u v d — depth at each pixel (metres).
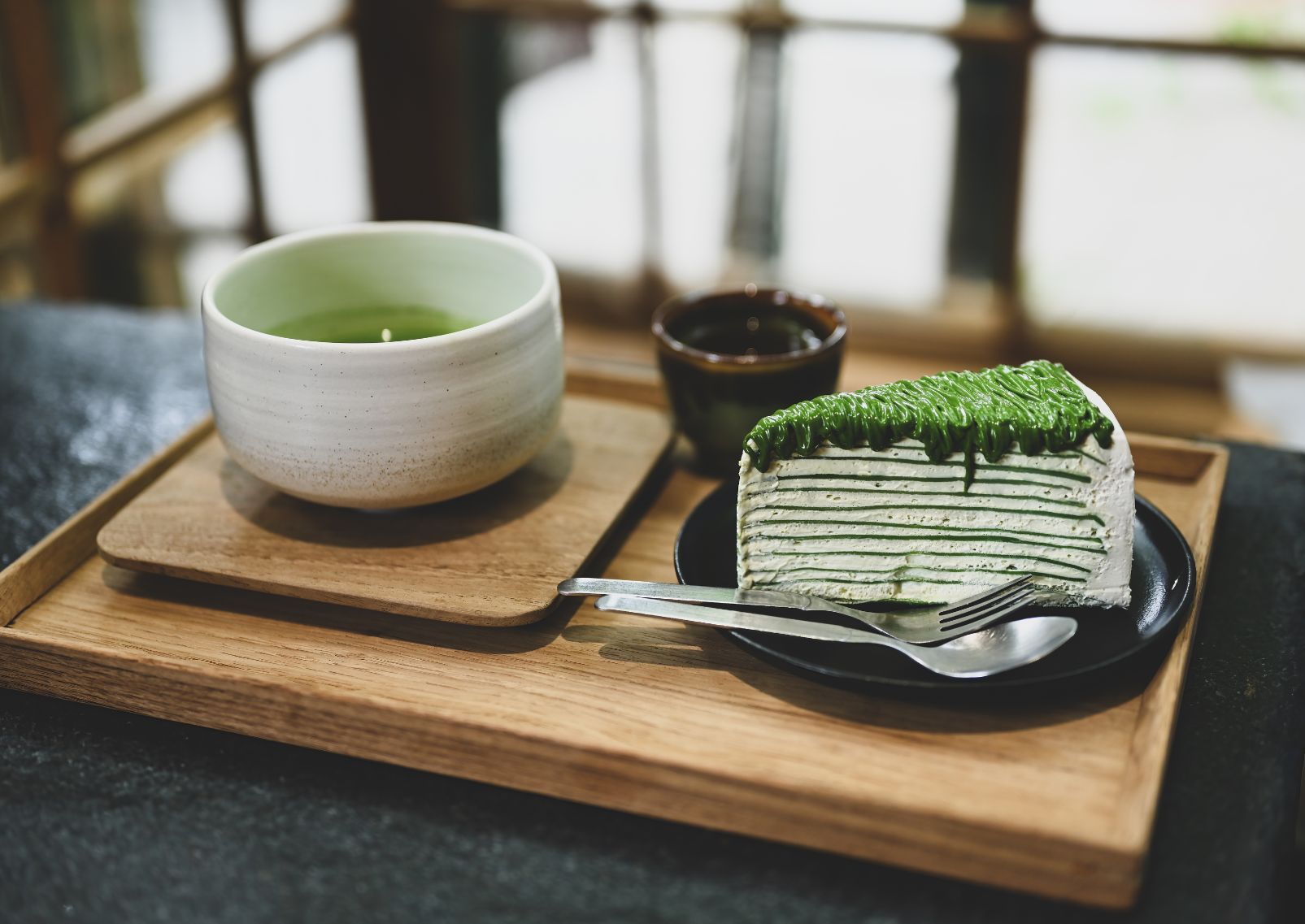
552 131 1.76
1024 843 0.56
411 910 0.56
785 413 0.64
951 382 0.66
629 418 0.76
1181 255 1.63
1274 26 1.46
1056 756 0.59
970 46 1.55
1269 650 0.65
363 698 0.60
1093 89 1.54
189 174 1.69
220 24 1.62
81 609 0.67
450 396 0.65
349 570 0.66
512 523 0.69
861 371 1.71
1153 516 0.67
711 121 1.70
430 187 1.83
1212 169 1.56
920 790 0.58
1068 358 1.73
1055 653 0.62
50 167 1.53
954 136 1.62
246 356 0.65
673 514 0.72
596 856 0.58
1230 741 0.61
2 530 0.72
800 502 0.65
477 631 0.65
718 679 0.62
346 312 0.73
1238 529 0.72
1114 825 0.56
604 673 0.63
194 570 0.66
